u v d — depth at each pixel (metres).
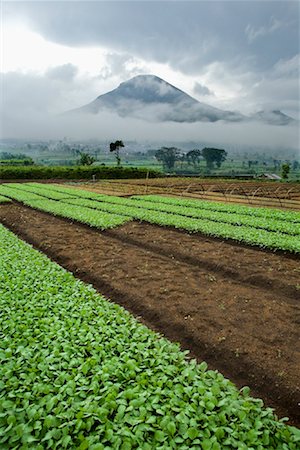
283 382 6.89
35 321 7.86
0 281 10.34
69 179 61.69
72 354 6.54
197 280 12.03
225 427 4.84
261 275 12.38
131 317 8.55
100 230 20.52
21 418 5.08
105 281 11.96
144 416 5.00
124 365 6.15
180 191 39.41
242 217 21.78
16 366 6.17
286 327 8.82
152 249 16.62
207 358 7.96
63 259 14.77
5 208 27.84
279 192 38.22
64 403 5.26
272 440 4.78
